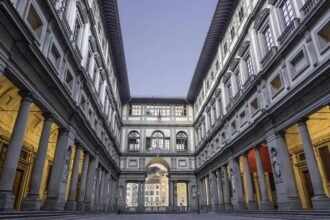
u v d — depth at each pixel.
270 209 17.81
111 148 35.12
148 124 45.88
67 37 15.62
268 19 19.45
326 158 18.27
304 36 14.84
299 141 20.59
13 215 8.95
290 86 16.08
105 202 31.42
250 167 22.98
